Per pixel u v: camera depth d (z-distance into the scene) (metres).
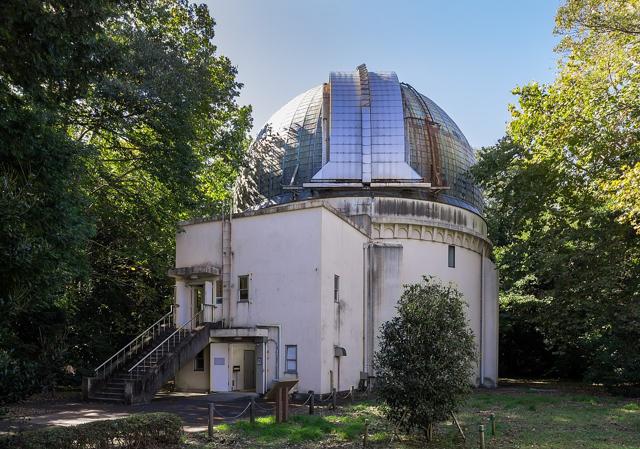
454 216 34.03
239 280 26.59
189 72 25.58
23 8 10.92
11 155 12.81
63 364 26.44
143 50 23.81
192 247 28.30
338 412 19.05
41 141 13.24
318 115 34.88
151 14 25.88
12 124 12.70
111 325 33.25
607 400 24.89
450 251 34.12
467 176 34.78
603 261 28.14
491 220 44.16
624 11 22.58
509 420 18.23
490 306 36.22
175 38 27.56
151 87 23.42
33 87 12.52
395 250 29.92
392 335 14.47
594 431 16.17
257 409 20.02
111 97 22.84
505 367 46.97
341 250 26.73
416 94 36.97
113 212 27.92
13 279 11.27
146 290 33.41
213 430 15.07
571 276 28.83
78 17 11.90
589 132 25.72
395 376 14.02
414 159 33.44
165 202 28.05
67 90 13.38
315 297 24.06
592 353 35.94
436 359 14.01
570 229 29.38
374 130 32.56
